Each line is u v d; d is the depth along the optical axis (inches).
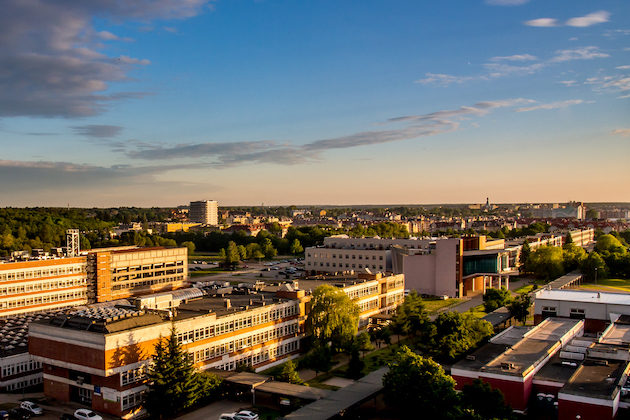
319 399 3312.0
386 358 4613.7
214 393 3543.3
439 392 2982.3
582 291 5718.5
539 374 3398.1
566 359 3683.6
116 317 3408.0
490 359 3730.3
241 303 4539.9
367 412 3351.4
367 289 5797.2
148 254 7111.2
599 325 5004.9
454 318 4308.6
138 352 3346.5
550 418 3201.3
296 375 3720.5
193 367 3378.4
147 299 4104.3
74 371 3499.0
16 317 5007.4
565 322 4879.4
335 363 4515.3
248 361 4190.5
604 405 2800.2
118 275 6673.2
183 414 3339.1
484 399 2962.6
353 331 4586.6
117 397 3240.7
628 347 3735.2
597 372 3275.1
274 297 4854.8
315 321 4581.7
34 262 6003.9
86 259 6481.3
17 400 3604.8
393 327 5285.4
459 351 4055.1
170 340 3324.3
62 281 6274.6
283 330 4564.5
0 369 3850.9
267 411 3380.9
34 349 3597.4
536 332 4441.4
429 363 3142.2
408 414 3093.0
